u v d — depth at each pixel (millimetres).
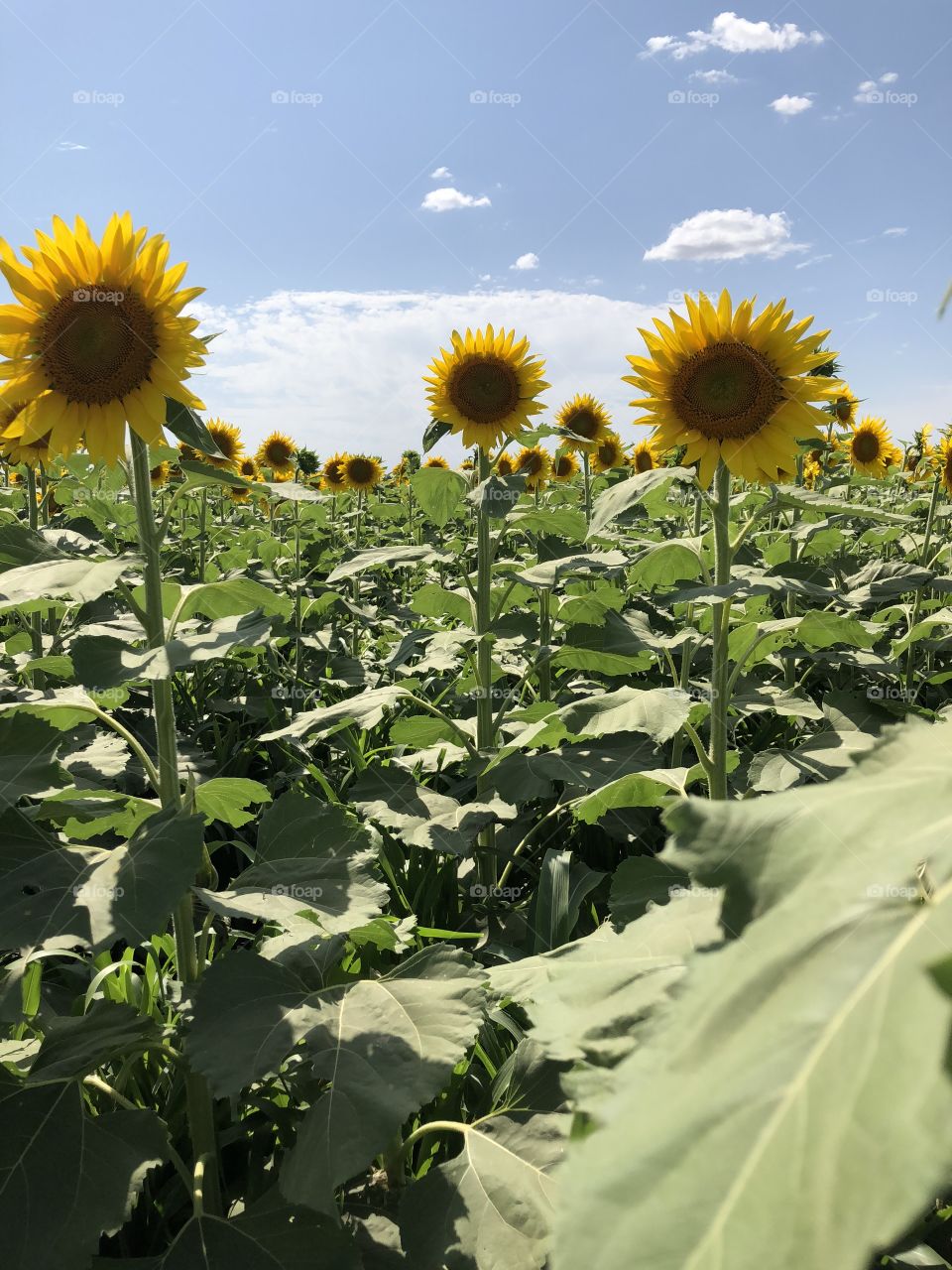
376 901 2311
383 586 10562
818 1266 459
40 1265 1808
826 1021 588
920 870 805
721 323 3486
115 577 2320
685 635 4062
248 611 2645
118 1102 2295
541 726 3328
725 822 794
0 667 5133
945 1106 493
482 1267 1866
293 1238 2027
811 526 5723
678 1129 565
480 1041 2871
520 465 11672
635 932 1562
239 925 4059
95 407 2535
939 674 5074
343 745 5559
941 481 7543
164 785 2434
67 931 1850
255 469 13188
